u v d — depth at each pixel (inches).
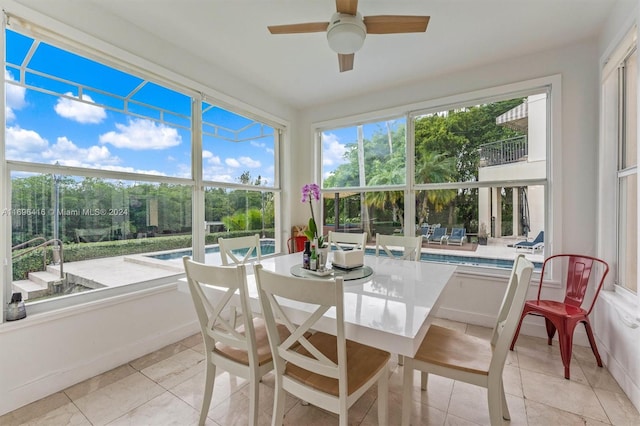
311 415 61.9
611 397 67.2
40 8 69.7
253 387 53.0
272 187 146.6
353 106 142.2
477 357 53.6
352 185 146.9
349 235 107.3
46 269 73.2
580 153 95.0
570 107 96.4
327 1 77.2
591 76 93.4
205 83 109.3
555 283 98.3
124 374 78.3
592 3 76.7
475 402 66.1
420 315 46.3
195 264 54.6
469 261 116.9
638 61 64.2
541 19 83.4
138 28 88.7
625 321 67.6
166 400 67.5
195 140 108.7
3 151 65.7
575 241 95.8
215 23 87.0
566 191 97.1
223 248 87.5
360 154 144.3
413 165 128.3
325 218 155.6
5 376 63.8
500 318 59.4
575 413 62.3
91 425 59.7
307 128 157.6
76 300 77.7
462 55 103.2
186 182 106.0
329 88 132.3
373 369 50.3
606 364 79.0
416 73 117.0
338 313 40.1
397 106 129.7
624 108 81.1
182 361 85.0
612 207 85.0
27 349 66.7
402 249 130.6
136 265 91.4
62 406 65.5
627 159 79.5
